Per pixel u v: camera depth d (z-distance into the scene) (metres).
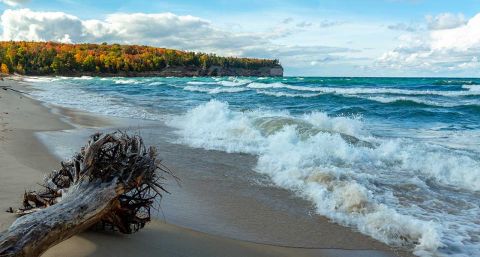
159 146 9.56
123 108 19.55
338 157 8.06
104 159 3.88
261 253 3.95
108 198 3.58
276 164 7.58
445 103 24.66
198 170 7.32
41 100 23.45
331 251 4.10
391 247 4.24
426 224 4.58
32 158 7.41
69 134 10.91
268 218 4.95
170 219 4.69
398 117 18.22
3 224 3.70
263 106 22.56
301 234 4.50
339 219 4.96
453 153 8.55
